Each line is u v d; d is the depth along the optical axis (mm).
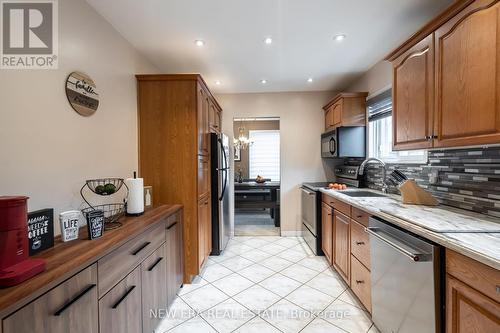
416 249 1289
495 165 1507
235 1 1762
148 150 2475
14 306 753
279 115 4145
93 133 1812
